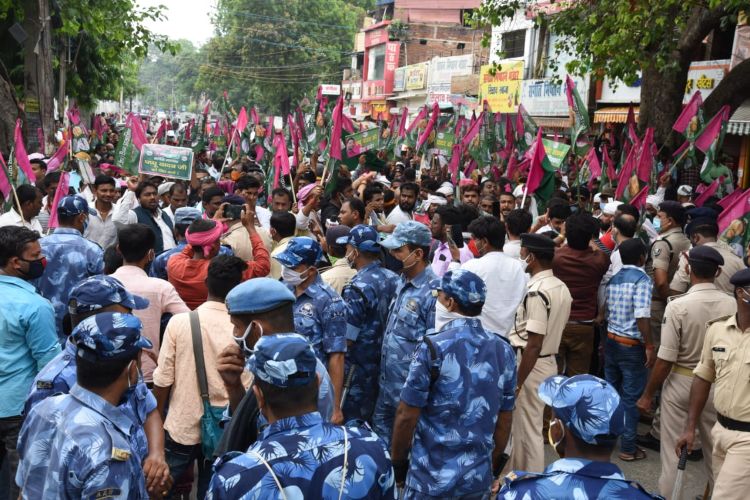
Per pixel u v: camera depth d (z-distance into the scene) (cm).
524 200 859
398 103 4397
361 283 550
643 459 660
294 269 469
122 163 1061
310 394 255
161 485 353
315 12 6562
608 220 859
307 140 1409
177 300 499
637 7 1148
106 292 346
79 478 277
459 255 666
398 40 4625
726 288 655
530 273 552
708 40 1812
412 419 379
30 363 448
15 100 1512
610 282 670
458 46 4691
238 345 344
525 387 538
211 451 418
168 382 423
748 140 1659
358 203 700
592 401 264
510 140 1298
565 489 262
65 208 575
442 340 379
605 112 2073
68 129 1489
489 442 385
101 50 2028
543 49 2427
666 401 537
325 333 474
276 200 829
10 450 451
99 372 287
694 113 1001
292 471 240
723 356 441
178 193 865
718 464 448
